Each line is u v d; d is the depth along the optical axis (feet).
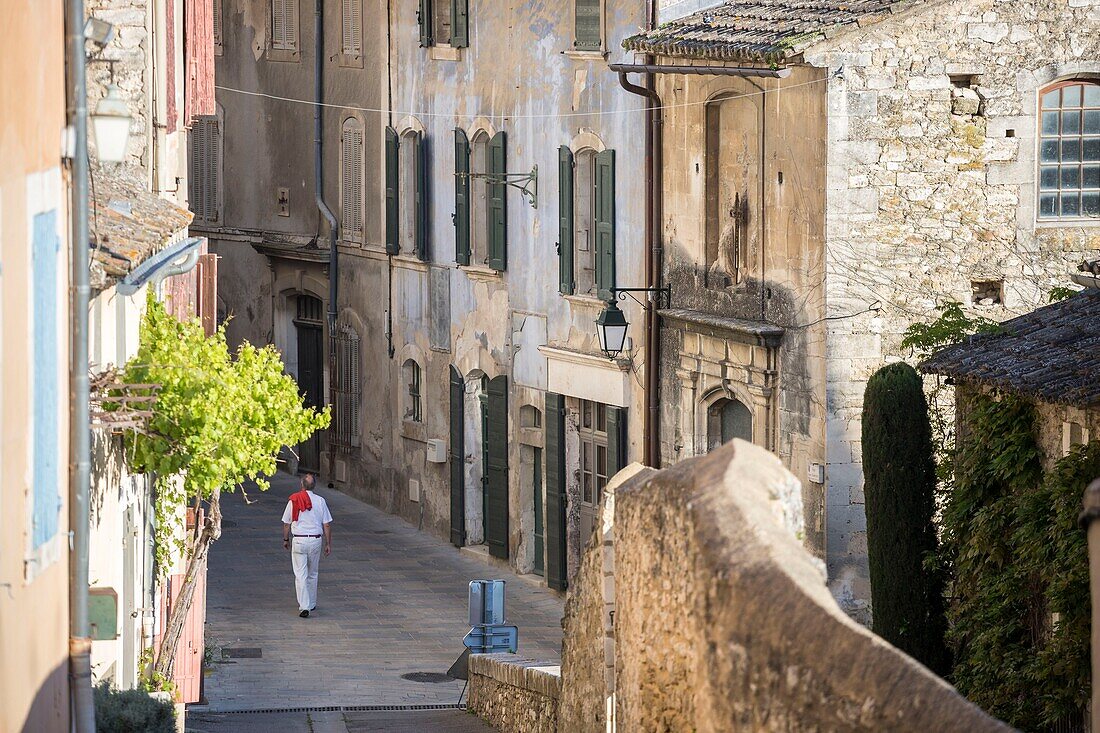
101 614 117.80
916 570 192.75
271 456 166.09
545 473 310.65
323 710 218.59
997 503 175.83
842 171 233.96
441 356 354.74
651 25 272.72
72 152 112.37
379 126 377.50
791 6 255.91
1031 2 236.22
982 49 235.61
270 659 259.19
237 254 426.51
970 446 182.29
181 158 241.35
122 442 146.72
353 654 264.11
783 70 234.17
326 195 400.47
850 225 234.99
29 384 98.94
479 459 345.51
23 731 97.09
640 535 106.83
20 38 97.09
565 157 301.22
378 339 383.45
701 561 85.87
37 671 101.71
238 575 319.68
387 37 370.94
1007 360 177.37
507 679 195.42
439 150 351.67
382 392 383.04
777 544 80.94
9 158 93.35
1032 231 238.68
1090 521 81.56
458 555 343.05
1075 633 156.35
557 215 306.35
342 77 390.83
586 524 303.27
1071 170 241.35
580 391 300.20
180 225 163.53
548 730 175.73
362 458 393.29
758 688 76.28
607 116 289.12
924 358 216.33
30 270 99.45
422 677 249.34
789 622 74.33
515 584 318.65
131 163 183.52
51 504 106.63
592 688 140.97
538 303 314.35
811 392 239.50
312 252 400.47
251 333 426.51
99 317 134.72
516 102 319.47
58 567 109.40
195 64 254.88
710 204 262.47
